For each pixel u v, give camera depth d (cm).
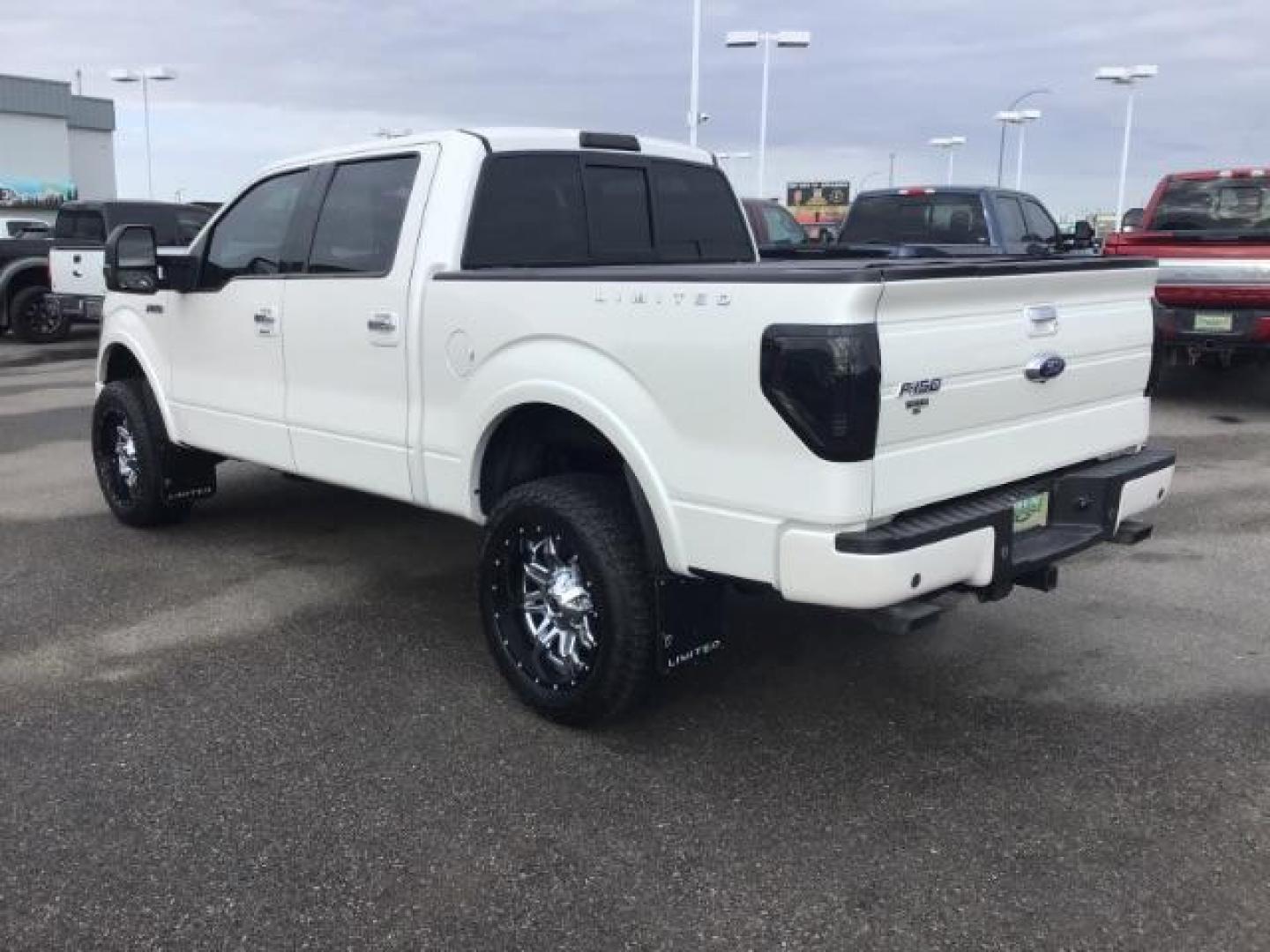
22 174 5878
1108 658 461
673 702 421
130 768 370
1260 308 936
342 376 473
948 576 334
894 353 314
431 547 620
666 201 533
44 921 291
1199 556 597
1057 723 403
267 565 587
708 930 289
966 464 349
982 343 345
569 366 372
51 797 352
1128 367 422
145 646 475
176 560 596
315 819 340
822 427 308
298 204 505
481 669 452
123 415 627
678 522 348
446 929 290
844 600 317
